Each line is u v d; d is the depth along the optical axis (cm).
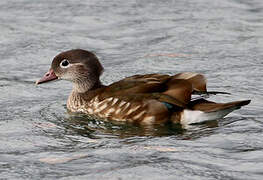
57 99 1479
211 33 1891
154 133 1234
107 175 988
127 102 1318
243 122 1261
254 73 1577
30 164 1057
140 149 1118
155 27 1964
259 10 2077
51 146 1165
